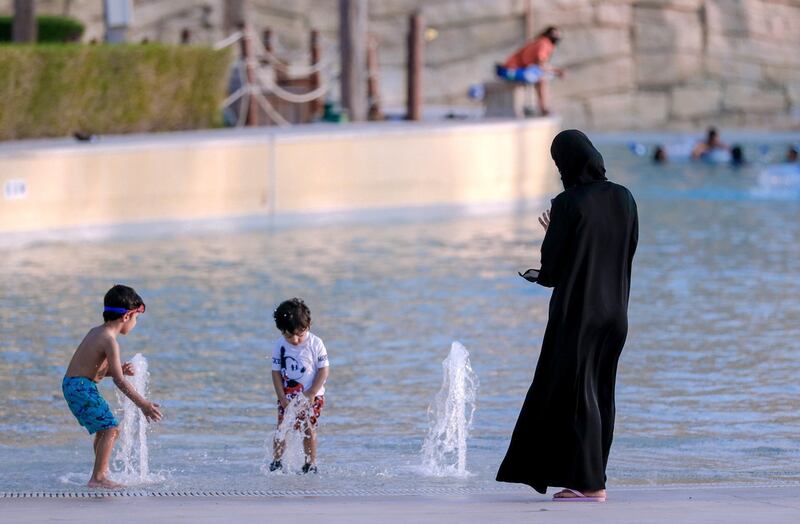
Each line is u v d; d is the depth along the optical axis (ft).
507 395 92.79
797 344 110.63
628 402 90.79
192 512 55.21
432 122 222.48
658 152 289.53
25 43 205.98
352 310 124.67
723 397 92.32
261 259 156.35
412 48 230.68
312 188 198.29
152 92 202.80
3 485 68.90
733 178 257.34
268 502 58.75
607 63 383.86
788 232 183.42
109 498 60.23
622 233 59.21
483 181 216.54
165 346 107.76
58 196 172.65
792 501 57.31
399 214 205.16
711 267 153.28
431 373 99.55
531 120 226.79
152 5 369.09
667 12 387.55
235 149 189.98
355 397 91.97
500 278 144.36
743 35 391.24
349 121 231.09
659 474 72.18
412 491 65.62
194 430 82.84
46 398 90.43
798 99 390.83
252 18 372.38
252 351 106.32
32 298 127.44
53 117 190.70
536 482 58.65
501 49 383.04
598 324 58.39
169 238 175.22
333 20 378.73
